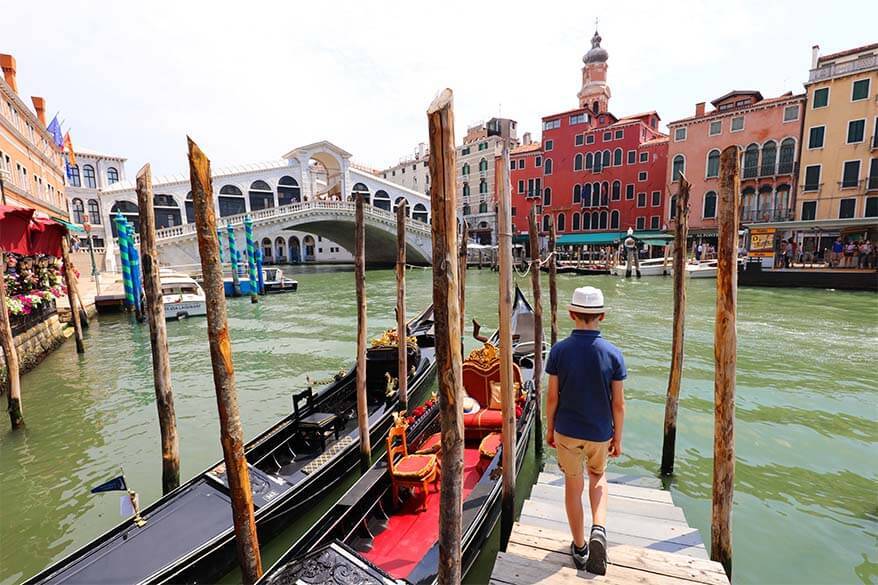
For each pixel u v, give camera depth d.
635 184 37.75
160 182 41.56
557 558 2.92
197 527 4.09
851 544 4.41
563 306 19.00
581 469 2.67
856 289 20.47
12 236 8.31
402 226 6.63
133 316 17.69
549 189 42.28
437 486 4.68
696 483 5.46
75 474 6.10
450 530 2.39
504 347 3.67
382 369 7.62
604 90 43.12
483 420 5.56
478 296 23.05
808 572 4.08
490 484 4.48
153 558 3.74
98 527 5.00
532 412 6.21
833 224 23.56
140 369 10.86
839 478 5.52
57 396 9.06
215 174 43.81
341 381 7.08
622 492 4.04
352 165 64.56
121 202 40.31
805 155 28.12
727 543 3.23
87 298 18.14
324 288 28.72
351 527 3.91
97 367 11.02
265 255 64.50
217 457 6.52
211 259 3.08
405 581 3.08
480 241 50.47
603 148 39.09
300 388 9.52
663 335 13.07
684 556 2.94
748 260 23.86
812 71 27.55
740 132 30.78
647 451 6.22
